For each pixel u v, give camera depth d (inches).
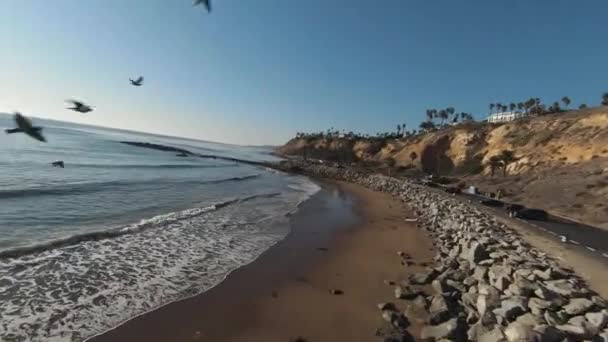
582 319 383.9
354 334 399.2
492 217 1052.5
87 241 666.8
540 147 2167.8
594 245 765.9
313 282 549.3
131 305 442.6
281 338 389.1
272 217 1032.8
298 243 767.7
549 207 1342.3
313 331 404.5
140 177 1742.1
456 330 375.2
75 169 1787.6
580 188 1419.8
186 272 561.0
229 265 605.3
